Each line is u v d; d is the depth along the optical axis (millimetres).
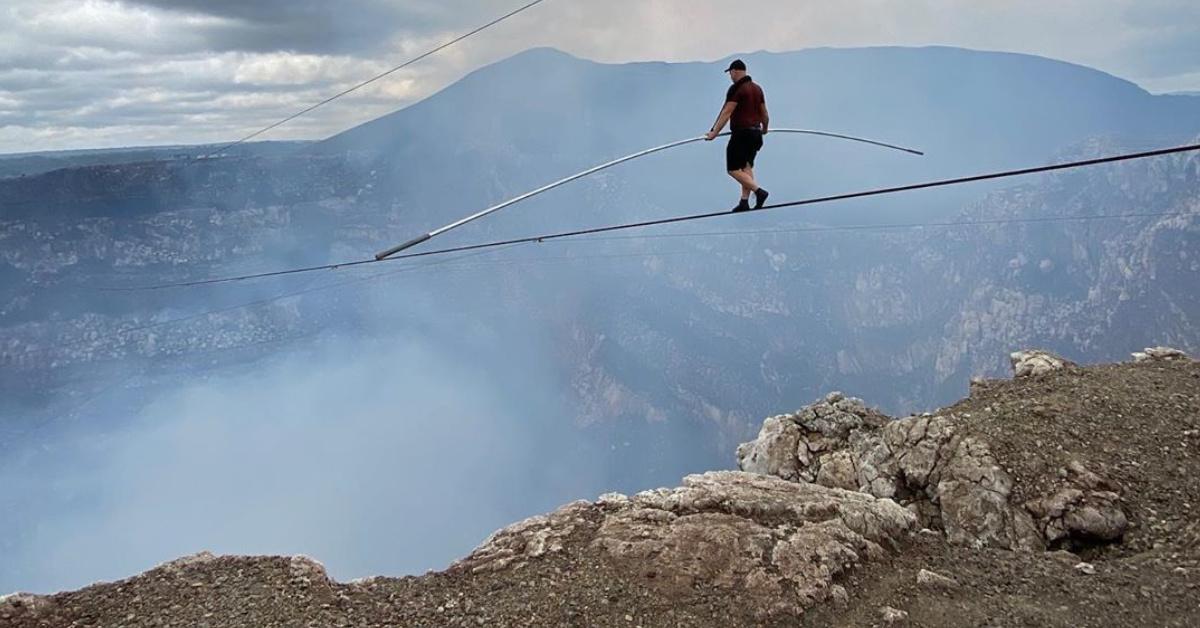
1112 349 131375
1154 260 130500
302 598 8969
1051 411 14688
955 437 14484
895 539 10297
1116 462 12805
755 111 11633
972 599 8547
